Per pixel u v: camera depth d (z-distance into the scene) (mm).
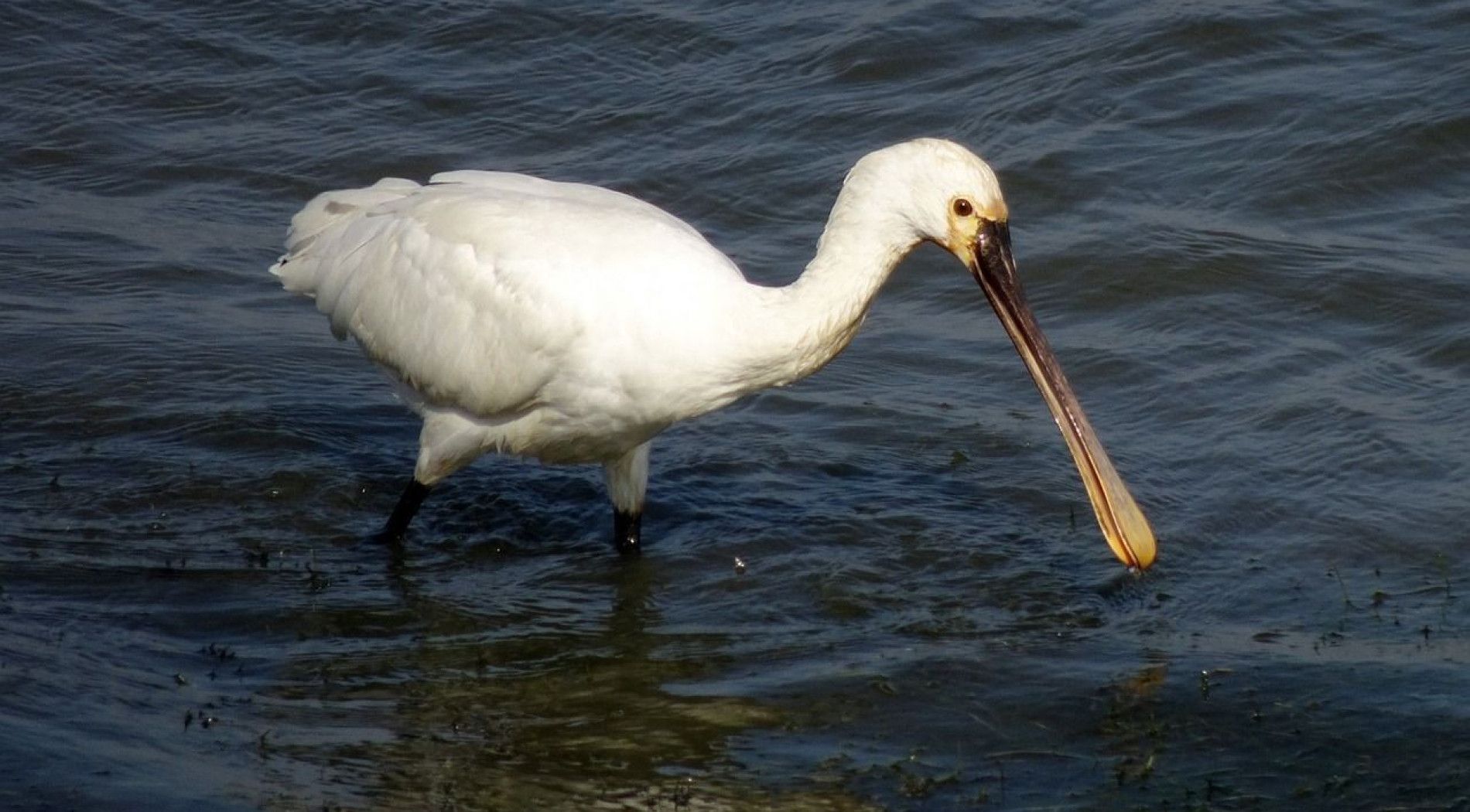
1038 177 18984
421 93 21031
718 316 12273
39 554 13117
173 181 19766
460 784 10438
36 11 22266
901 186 11984
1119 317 17062
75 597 12555
